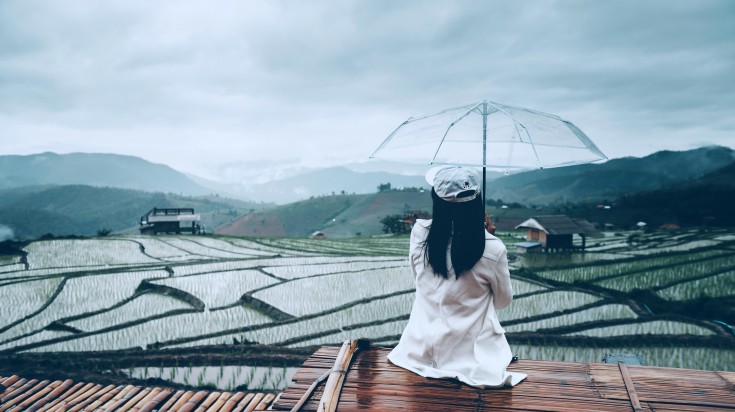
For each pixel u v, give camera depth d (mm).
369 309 13953
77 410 6684
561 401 3160
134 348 11258
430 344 3357
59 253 24734
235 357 10500
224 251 26984
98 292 16312
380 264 20734
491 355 3357
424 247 3396
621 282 17375
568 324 12531
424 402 3123
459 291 3275
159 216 39906
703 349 10891
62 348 11367
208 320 13453
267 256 24188
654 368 3641
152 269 19672
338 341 11672
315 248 29109
